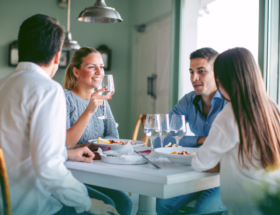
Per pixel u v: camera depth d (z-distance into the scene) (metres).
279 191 0.62
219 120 1.04
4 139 0.93
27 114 0.92
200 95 1.81
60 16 4.75
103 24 4.96
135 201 2.23
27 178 0.95
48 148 0.89
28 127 0.93
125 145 1.37
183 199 1.40
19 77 0.97
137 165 1.12
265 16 2.58
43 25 1.02
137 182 1.00
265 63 2.60
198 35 3.59
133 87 4.95
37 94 0.91
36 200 0.97
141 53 4.78
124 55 5.07
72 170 1.17
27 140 0.94
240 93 1.02
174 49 4.00
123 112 5.05
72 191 0.95
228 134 1.01
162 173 0.98
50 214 1.02
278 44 2.55
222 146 1.02
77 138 1.36
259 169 1.00
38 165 0.88
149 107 4.56
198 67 1.68
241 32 2.91
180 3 3.91
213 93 1.74
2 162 0.81
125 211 1.30
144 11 4.70
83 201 0.97
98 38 4.95
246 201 0.94
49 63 1.05
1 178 0.82
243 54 1.04
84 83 1.73
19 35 1.03
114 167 1.06
